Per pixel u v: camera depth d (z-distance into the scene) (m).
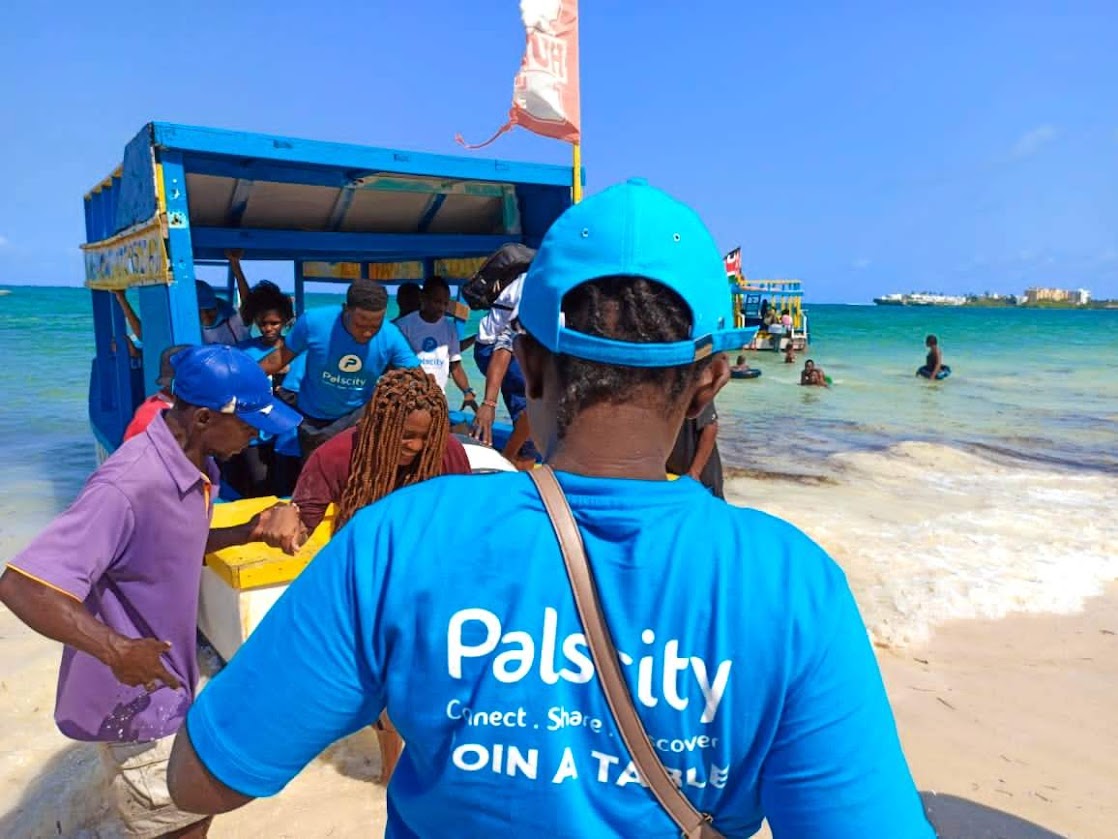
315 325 5.32
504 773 1.08
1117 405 18.22
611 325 1.15
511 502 1.14
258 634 1.16
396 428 3.46
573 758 1.08
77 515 2.37
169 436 2.55
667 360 1.14
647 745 1.07
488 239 7.72
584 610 1.07
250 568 3.79
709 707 1.06
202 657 4.54
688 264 1.17
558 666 1.07
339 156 5.82
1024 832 3.45
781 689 1.05
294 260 10.45
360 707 1.13
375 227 7.94
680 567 1.09
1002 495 9.34
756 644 1.06
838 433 13.86
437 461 3.60
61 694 2.65
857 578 6.25
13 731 4.05
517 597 1.08
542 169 6.90
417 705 1.09
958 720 4.33
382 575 1.11
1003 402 18.69
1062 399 19.44
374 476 3.49
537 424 1.29
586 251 1.17
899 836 1.03
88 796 3.52
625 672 1.06
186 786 1.16
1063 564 6.65
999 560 6.74
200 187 6.55
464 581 1.09
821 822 1.03
